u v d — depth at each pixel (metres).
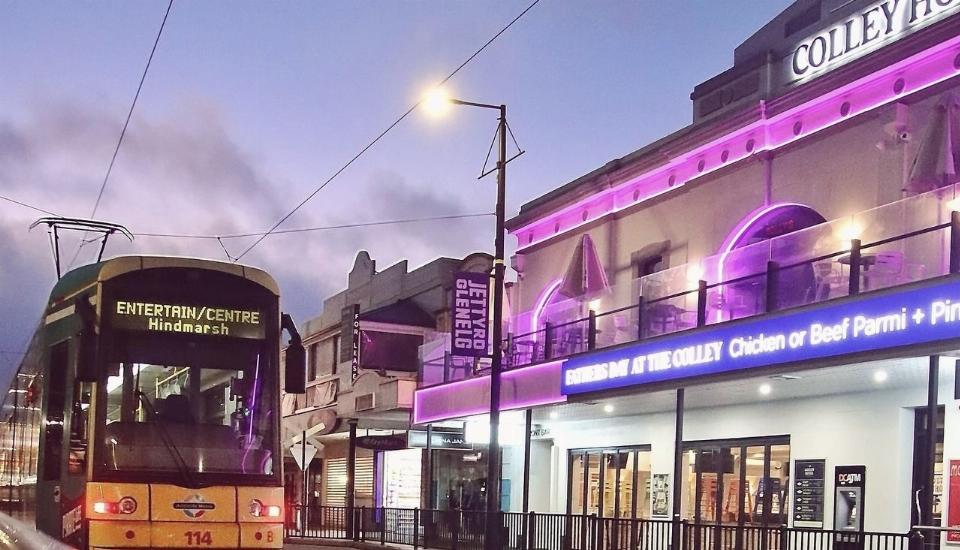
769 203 19.84
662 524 17.77
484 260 32.47
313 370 41.41
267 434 12.02
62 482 11.55
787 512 18.56
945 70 16.66
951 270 12.84
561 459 25.64
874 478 16.77
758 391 17.91
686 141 21.86
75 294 12.08
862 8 18.38
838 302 14.06
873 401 17.02
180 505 11.34
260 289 12.41
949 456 15.38
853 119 18.16
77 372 10.91
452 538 23.22
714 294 19.14
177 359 11.82
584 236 25.03
